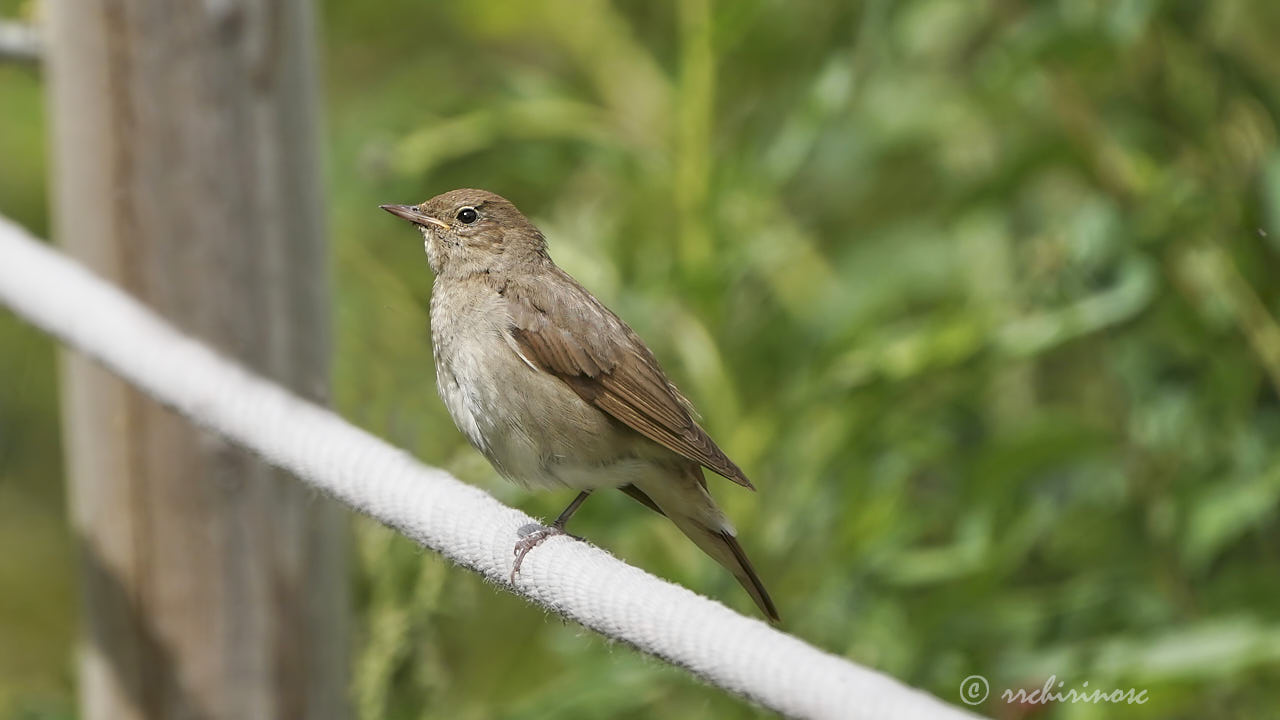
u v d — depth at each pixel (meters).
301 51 8.77
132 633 8.83
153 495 8.73
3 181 16.22
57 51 8.73
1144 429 10.93
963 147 13.41
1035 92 12.04
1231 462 10.70
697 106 11.45
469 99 13.02
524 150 12.56
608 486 9.67
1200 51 11.26
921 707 4.48
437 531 6.80
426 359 12.31
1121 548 11.16
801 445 10.96
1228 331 10.66
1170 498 10.75
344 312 12.64
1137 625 10.50
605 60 14.38
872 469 10.95
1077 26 10.77
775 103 12.84
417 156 12.62
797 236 12.67
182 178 8.59
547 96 12.44
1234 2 12.23
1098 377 12.66
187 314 8.61
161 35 8.52
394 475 6.91
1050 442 10.59
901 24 12.17
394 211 10.08
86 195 8.66
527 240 9.93
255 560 8.80
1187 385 10.92
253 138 8.63
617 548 11.10
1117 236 10.70
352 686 9.24
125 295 8.14
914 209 14.36
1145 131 11.48
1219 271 10.66
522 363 9.41
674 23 14.54
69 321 7.92
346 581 9.19
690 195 11.24
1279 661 9.52
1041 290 11.27
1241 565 11.05
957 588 10.58
